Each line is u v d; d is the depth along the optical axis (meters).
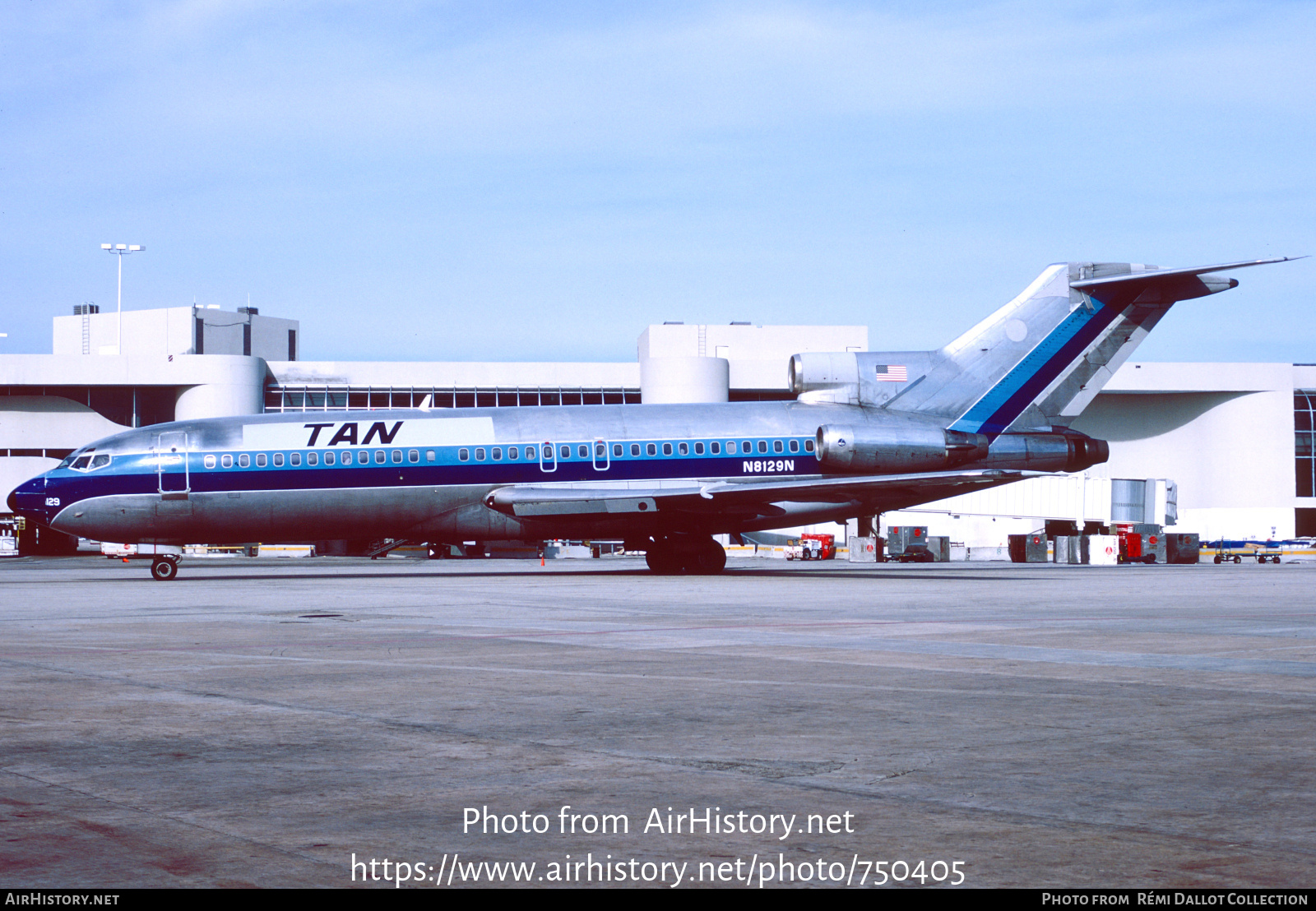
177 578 37.81
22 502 35.16
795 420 38.94
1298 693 11.69
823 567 50.34
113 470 35.00
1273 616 21.17
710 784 7.85
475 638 17.09
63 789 7.66
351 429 36.44
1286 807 7.22
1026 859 6.20
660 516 37.53
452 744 9.16
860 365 39.06
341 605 24.02
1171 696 11.54
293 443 35.94
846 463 37.16
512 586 31.28
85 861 6.13
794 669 13.52
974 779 7.96
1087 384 39.72
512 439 37.16
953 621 20.05
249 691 11.89
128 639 17.05
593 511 36.12
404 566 52.03
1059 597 26.81
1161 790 7.66
